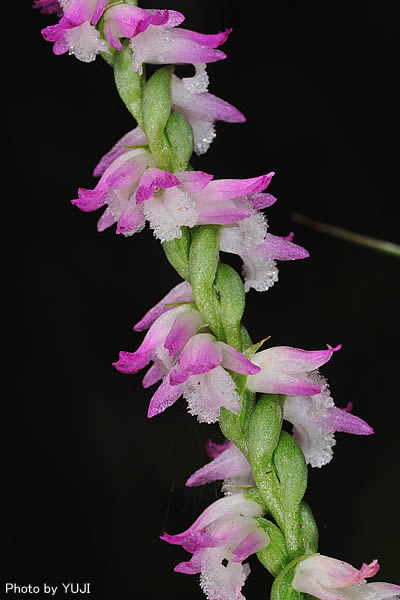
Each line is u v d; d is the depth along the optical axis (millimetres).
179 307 122
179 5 188
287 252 122
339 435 189
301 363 120
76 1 119
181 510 183
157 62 122
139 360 121
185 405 174
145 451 186
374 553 187
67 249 190
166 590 184
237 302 121
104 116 189
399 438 189
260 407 121
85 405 189
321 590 120
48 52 188
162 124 121
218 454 125
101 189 121
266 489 121
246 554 120
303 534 122
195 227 122
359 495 189
